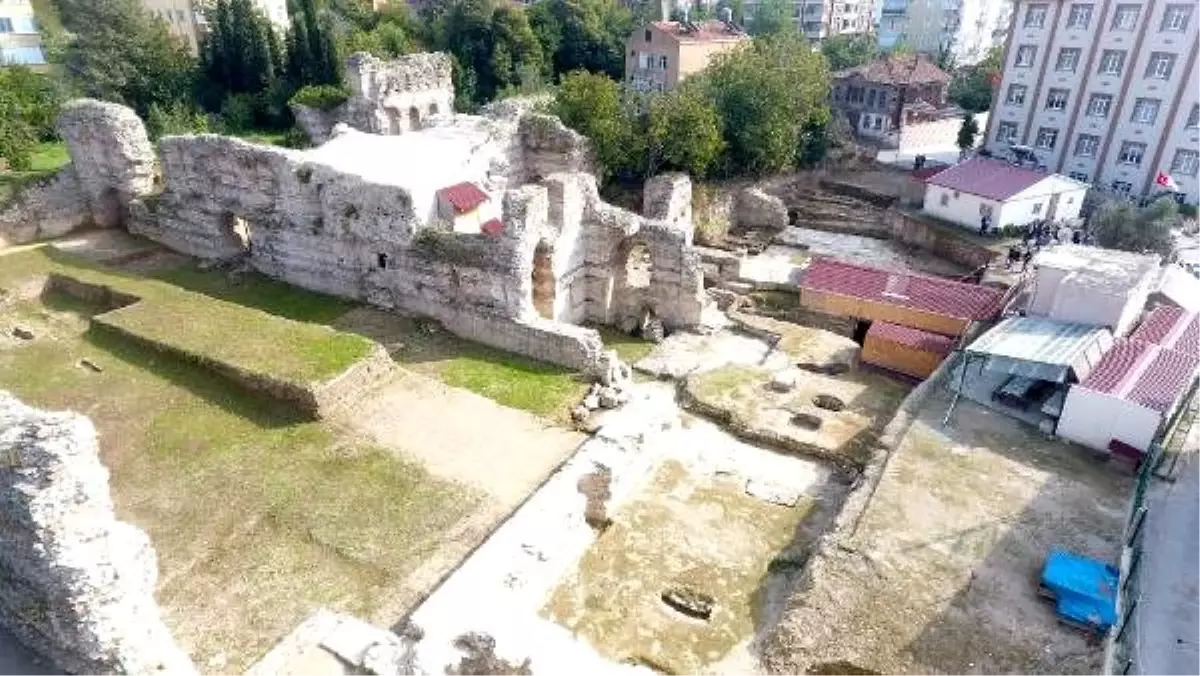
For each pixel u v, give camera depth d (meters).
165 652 15.72
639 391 29.80
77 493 13.94
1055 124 57.81
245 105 68.25
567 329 30.45
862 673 17.45
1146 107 52.94
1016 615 18.55
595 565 21.25
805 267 42.75
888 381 30.97
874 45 100.50
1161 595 19.45
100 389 27.11
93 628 14.43
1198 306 32.12
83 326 31.80
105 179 40.78
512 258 30.20
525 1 98.75
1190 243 45.81
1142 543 20.20
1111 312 28.33
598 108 47.28
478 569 19.12
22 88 58.59
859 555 20.17
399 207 32.06
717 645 19.02
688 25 76.44
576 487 22.14
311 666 16.70
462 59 77.69
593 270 35.00
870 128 71.75
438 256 31.81
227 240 38.69
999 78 60.41
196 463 23.69
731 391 29.64
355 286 35.00
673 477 25.00
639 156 47.78
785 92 50.69
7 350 29.91
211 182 37.12
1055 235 45.94
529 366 30.47
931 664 17.42
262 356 27.33
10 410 14.75
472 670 16.69
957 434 25.31
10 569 14.98
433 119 46.31
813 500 24.19
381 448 24.53
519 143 45.97
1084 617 18.14
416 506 22.14
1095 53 54.47
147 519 21.48
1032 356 26.12
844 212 52.22
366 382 27.33
